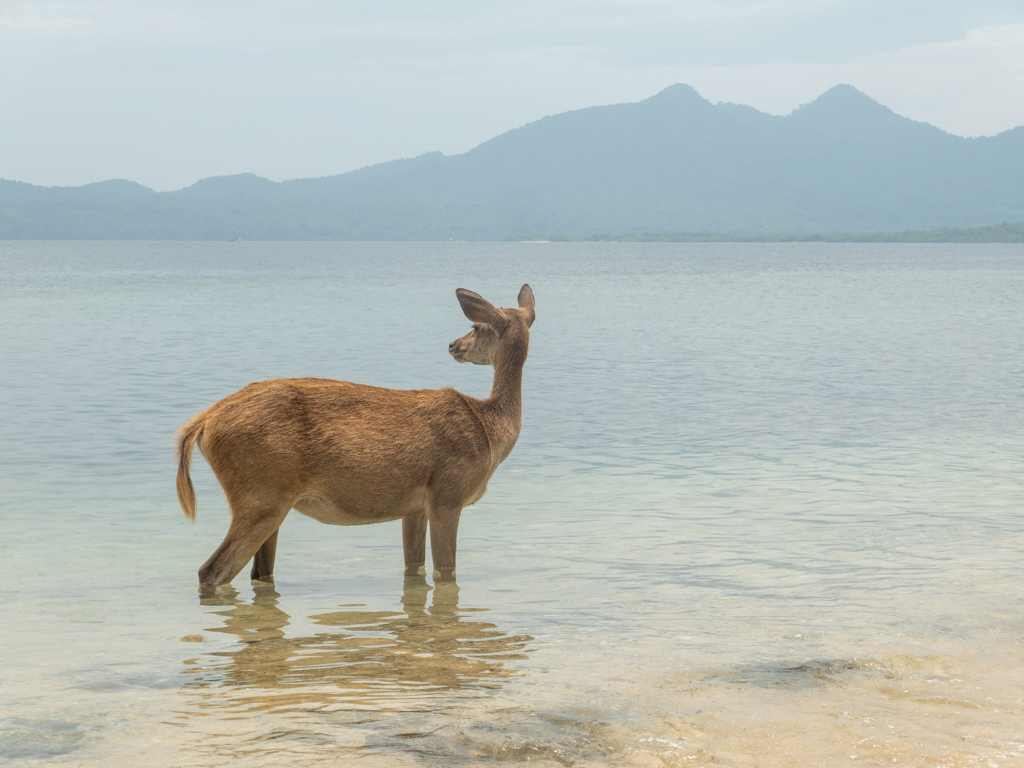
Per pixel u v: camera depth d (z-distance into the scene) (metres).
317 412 7.00
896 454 13.18
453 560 7.55
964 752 4.19
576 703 4.73
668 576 7.64
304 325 36.59
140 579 7.55
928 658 5.48
